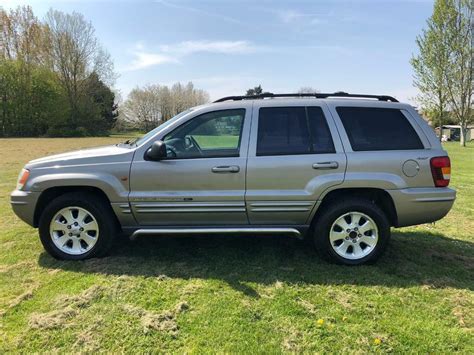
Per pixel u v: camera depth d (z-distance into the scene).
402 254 4.37
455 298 3.32
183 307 3.10
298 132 3.90
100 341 2.65
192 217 3.94
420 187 3.85
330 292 3.39
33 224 4.10
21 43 44.28
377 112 3.98
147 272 3.78
